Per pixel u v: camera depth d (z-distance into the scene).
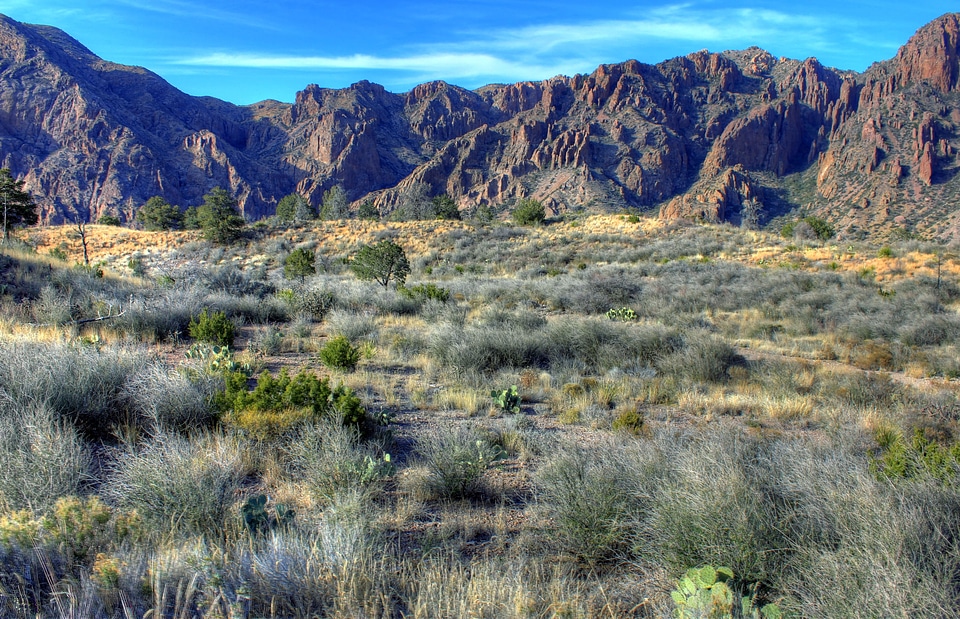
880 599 2.71
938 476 3.91
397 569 3.62
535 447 6.53
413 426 7.32
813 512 3.60
